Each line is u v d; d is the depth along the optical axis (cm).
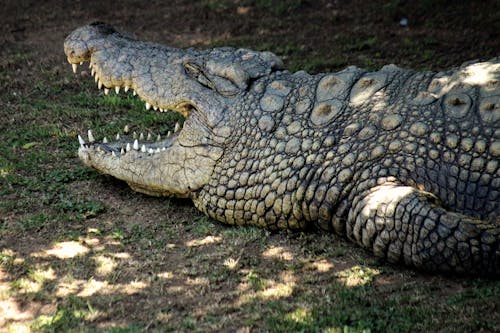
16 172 812
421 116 644
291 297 555
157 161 733
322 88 701
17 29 1322
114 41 775
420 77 688
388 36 1230
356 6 1371
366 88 688
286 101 704
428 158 625
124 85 760
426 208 574
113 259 621
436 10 1291
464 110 633
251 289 570
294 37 1259
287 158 674
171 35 1309
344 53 1177
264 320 519
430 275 583
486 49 1134
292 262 616
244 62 746
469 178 613
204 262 617
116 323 521
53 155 860
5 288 569
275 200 675
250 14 1377
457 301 531
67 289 568
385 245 595
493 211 604
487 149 612
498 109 620
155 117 963
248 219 698
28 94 1051
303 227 679
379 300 539
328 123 673
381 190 614
